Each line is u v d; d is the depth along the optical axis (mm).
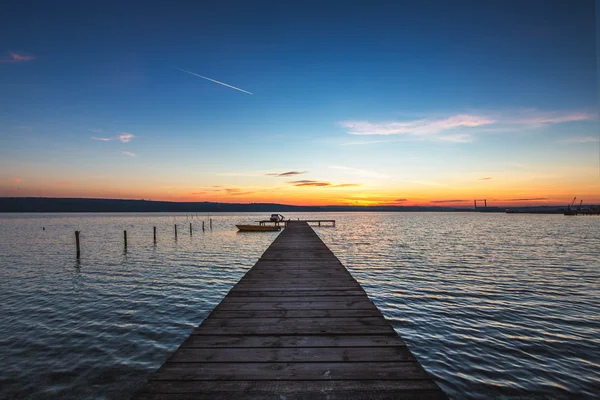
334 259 9398
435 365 6133
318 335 3584
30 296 11227
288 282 6410
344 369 2775
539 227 52844
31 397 5168
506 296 10758
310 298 5230
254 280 6605
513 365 6102
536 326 8039
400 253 21531
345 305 4820
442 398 2340
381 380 2594
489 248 24109
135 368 6094
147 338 7520
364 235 37219
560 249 23281
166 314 9281
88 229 51000
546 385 5430
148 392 2402
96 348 6953
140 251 24062
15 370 5984
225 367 2805
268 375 2670
